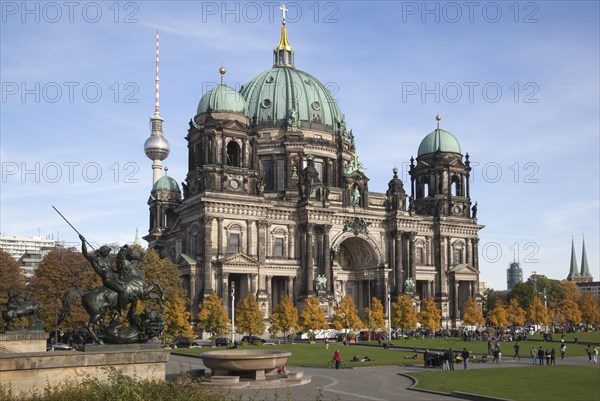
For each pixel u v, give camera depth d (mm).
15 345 45375
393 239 140000
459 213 152500
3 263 111188
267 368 51594
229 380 48906
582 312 181250
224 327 106625
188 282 120438
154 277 108000
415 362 72062
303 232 128500
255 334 114500
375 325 123875
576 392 47281
